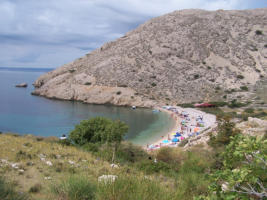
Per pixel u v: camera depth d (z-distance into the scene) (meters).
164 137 54.16
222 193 3.76
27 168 10.34
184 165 10.11
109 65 129.88
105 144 23.44
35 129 61.72
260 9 181.62
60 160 12.62
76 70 140.12
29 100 110.88
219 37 147.00
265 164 3.62
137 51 139.62
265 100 87.38
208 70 123.69
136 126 66.56
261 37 145.50
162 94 108.06
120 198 4.35
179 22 164.88
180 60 130.75
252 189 3.61
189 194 5.54
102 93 108.06
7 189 5.26
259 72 120.44
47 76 149.12
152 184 4.80
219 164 10.17
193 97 104.62
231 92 104.19
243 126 29.44
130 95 104.88
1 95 127.31
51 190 6.21
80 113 84.19
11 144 15.77
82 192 5.68
